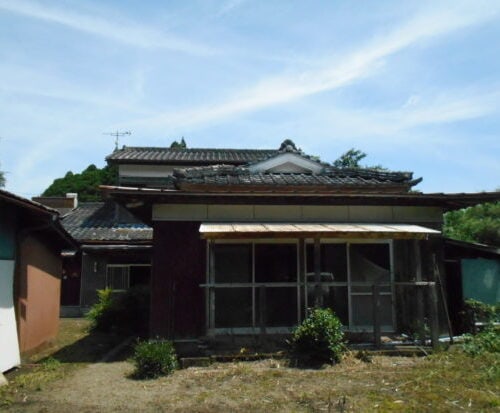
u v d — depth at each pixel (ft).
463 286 31.78
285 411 16.97
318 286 26.48
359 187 34.73
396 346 26.63
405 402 17.76
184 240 28.84
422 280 30.66
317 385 20.15
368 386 19.90
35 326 29.73
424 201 30.19
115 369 24.56
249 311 29.32
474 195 29.09
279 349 26.25
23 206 23.89
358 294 30.48
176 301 28.14
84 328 41.14
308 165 41.63
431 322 26.53
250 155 65.21
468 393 18.74
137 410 17.31
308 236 25.93
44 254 31.89
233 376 21.81
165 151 66.33
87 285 50.80
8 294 24.90
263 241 30.27
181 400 18.44
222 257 29.73
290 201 29.71
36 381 21.59
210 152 67.41
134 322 38.91
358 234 26.11
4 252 24.76
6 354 24.02
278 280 30.04
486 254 34.22
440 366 22.99
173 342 27.45
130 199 28.25
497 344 26.11
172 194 27.50
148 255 51.60
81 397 19.03
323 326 24.30
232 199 29.04
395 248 30.89
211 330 26.32
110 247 49.60
